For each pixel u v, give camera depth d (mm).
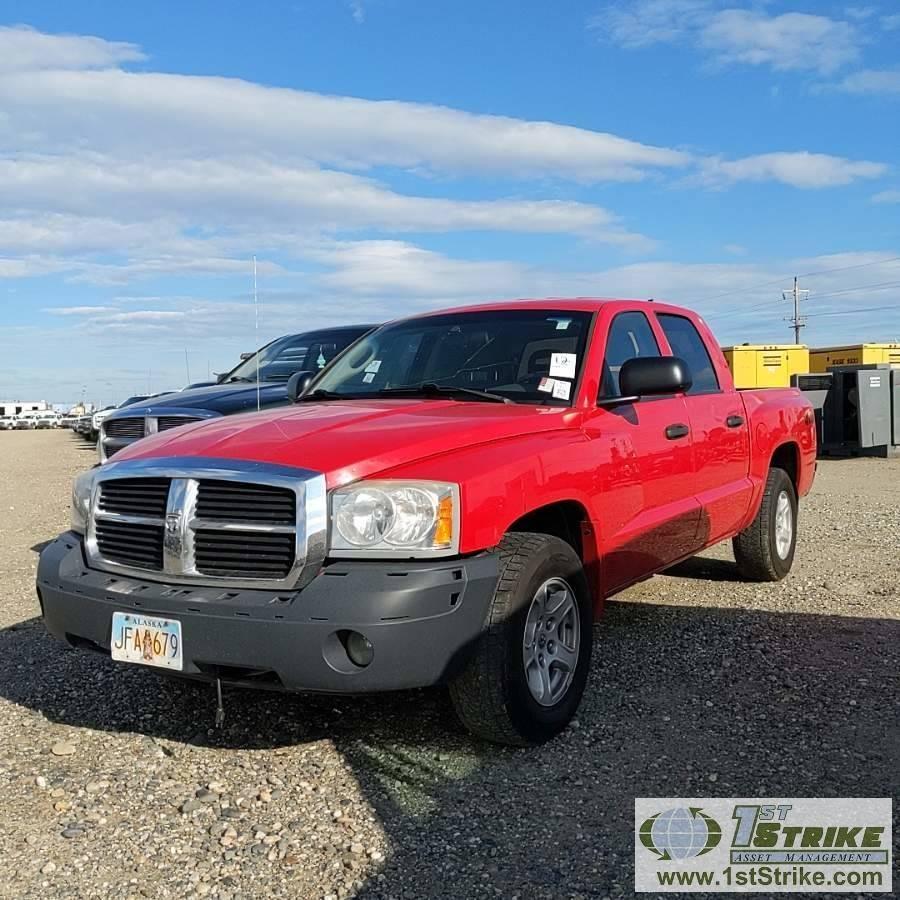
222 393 8195
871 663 4953
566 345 4871
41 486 15492
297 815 3434
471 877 3000
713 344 6281
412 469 3639
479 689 3674
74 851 3205
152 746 4078
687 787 3572
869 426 17984
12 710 4531
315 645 3352
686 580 7086
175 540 3682
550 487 4051
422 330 5484
